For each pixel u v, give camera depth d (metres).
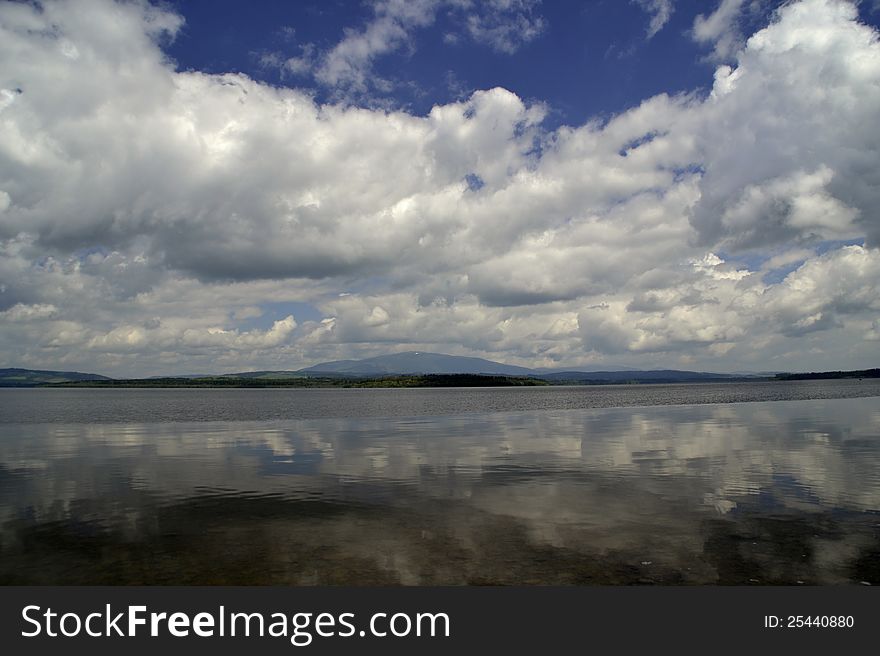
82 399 112.94
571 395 122.06
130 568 9.36
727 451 20.86
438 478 16.30
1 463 19.41
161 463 19.25
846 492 13.97
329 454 21.12
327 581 8.78
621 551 9.83
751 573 8.88
